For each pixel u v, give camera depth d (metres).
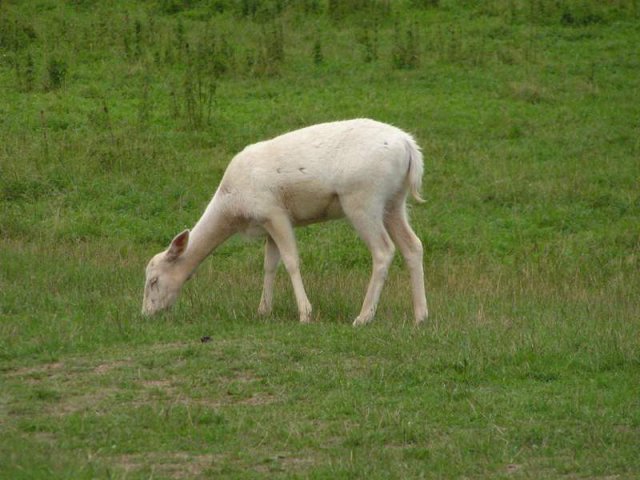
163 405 17.52
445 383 19.00
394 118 45.31
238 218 24.52
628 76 51.16
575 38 55.88
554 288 28.50
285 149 23.88
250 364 19.64
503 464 15.49
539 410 17.67
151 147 40.59
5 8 56.28
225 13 58.47
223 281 27.98
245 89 48.72
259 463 15.37
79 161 39.03
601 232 35.31
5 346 20.52
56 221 34.34
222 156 40.59
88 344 21.00
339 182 23.36
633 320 23.92
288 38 55.12
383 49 54.31
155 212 36.00
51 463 14.62
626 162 41.44
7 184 36.75
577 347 21.34
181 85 48.44
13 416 16.92
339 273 29.89
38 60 50.78
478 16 58.94
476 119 45.81
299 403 17.89
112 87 48.03
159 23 56.00
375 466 15.18
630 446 16.14
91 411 17.23
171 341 21.50
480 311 24.36
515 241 34.59
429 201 37.75
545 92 48.84
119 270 28.39
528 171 40.34
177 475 14.79
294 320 23.81
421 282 24.11
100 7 58.06
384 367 19.59
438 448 15.95
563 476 15.12
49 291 25.69
